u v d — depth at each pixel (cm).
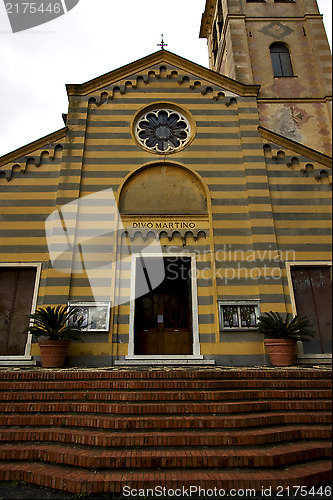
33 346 1088
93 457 493
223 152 1352
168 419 586
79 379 769
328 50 1723
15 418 615
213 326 1137
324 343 1137
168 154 1343
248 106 1420
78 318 1114
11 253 1184
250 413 631
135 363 1078
